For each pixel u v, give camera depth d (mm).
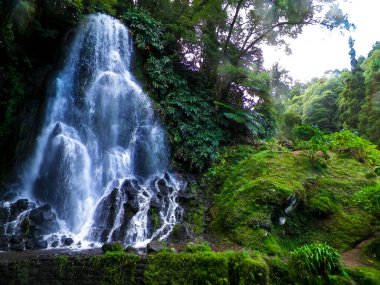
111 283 3838
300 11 9883
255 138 9281
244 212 5312
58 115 7391
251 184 5785
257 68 10969
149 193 6629
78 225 5996
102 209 6016
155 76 8625
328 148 7238
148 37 9117
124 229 5711
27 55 7562
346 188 5910
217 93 9586
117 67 8492
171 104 8352
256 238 4812
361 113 18312
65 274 3918
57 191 6383
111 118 7699
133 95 8109
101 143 7379
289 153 6934
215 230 5570
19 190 6445
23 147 6809
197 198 6766
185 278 3764
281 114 11469
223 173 7238
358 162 6898
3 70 6875
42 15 7922
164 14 10367
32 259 3980
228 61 9836
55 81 7598
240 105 9820
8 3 6637
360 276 3895
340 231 5172
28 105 7156
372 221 5195
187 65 9695
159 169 7641
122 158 7355
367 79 18609
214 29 10688
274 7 9938
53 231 5562
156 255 3945
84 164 6832
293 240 5109
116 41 8641
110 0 9289
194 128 8234
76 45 8062
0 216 5363
